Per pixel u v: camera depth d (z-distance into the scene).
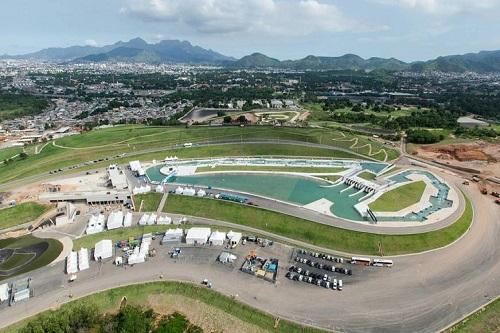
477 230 154.12
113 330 99.31
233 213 165.25
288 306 109.31
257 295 113.50
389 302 111.19
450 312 107.50
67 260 131.75
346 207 172.50
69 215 166.38
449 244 142.62
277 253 135.75
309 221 156.25
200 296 113.56
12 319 105.94
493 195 190.88
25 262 133.62
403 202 175.88
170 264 128.38
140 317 102.06
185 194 184.12
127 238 146.12
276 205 172.75
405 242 142.00
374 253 137.38
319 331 100.75
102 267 127.81
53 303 111.75
